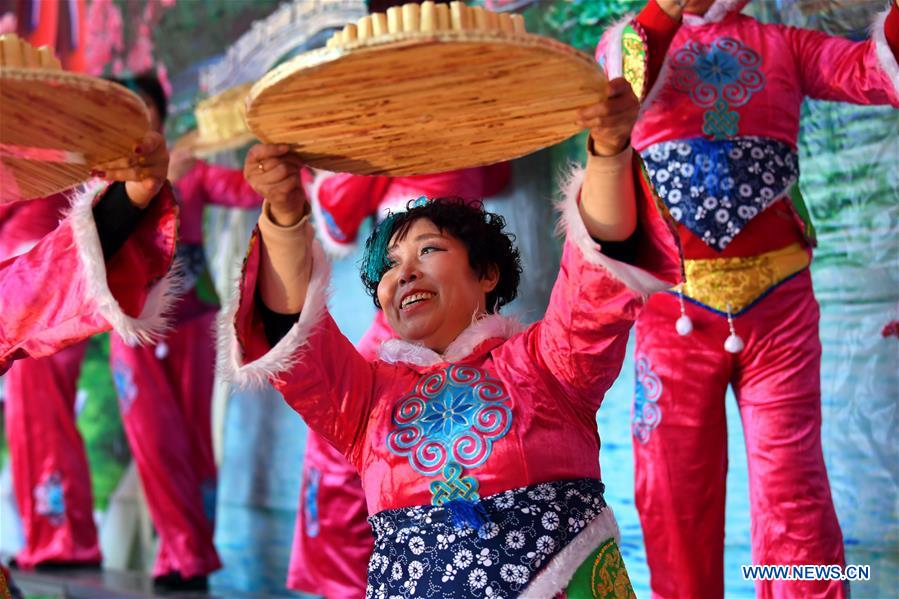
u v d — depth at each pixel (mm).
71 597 4301
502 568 1601
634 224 1610
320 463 3359
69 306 1646
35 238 4074
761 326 2562
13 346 1692
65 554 4543
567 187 1648
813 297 2639
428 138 1602
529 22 3707
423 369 1811
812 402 2588
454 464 1664
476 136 1607
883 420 3010
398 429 1733
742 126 2545
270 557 4395
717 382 2609
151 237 1687
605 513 1701
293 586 3398
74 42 5379
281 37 4457
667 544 2641
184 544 4195
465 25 1334
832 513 2572
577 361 1697
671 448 2627
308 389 1765
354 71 1340
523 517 1632
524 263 3742
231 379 1692
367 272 1992
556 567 1601
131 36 5117
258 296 1726
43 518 4555
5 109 1378
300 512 3422
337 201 3494
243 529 4500
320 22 4301
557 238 3668
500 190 3797
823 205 3145
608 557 1674
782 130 2566
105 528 5105
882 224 3051
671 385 2625
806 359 2580
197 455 4285
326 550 3326
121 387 4266
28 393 4535
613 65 2545
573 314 1657
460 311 1874
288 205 1641
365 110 1467
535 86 1426
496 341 1826
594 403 1756
